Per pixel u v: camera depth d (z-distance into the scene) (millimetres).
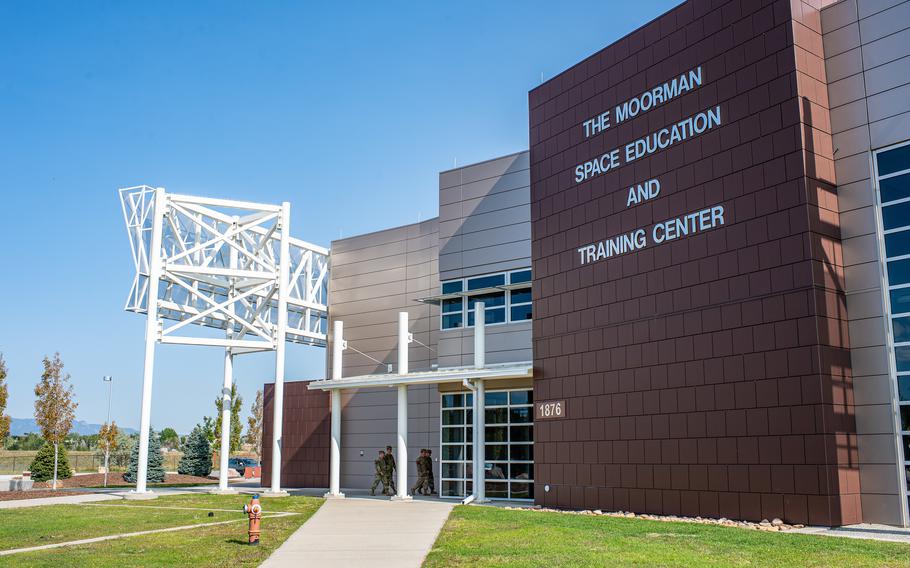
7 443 97000
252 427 76688
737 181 19438
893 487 16859
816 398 17062
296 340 36781
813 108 18656
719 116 20109
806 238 17750
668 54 21766
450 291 30562
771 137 18797
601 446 22125
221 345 29719
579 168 24297
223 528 17781
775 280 18234
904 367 17109
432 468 30516
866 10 18641
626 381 21641
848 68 18844
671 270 20797
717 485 18828
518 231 28859
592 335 22969
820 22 19500
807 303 17516
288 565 12586
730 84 19953
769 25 19203
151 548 14625
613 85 23453
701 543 13586
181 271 29422
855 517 17031
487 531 16172
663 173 21453
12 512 22156
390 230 36031
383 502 25750
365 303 36312
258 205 30672
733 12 20094
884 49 18250
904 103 17781
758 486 17938
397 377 27234
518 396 27406
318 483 35469
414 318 34312
